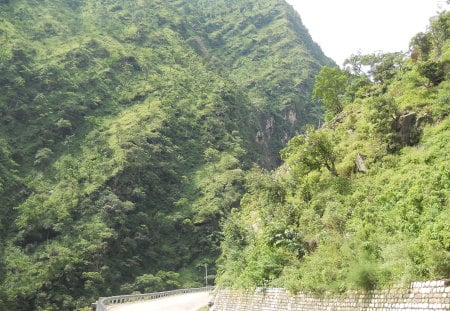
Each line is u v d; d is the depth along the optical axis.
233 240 35.22
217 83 141.50
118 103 122.62
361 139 34.38
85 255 75.31
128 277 80.06
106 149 99.12
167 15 185.00
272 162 141.25
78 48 130.88
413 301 14.01
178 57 155.75
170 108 120.69
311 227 25.59
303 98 174.00
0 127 101.38
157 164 103.38
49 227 79.50
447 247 14.70
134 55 143.00
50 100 111.50
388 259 16.64
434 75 33.59
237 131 125.25
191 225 94.12
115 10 173.50
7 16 137.00
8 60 113.56
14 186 88.00
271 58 195.38
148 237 88.25
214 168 109.25
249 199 46.25
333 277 18.67
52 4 158.88
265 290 23.61
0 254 73.50
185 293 56.19
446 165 21.09
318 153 32.38
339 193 28.58
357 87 53.97
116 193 90.31
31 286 68.12
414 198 20.22
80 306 67.62
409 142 29.30
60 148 102.25
